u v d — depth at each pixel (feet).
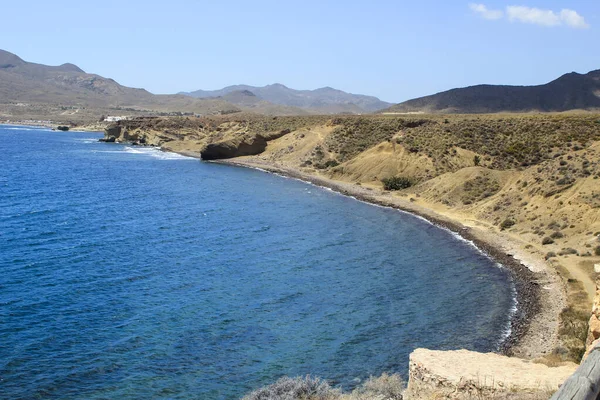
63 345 89.97
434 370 57.36
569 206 174.09
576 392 28.19
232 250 154.81
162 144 554.05
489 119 352.08
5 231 166.61
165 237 167.32
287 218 206.39
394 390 71.15
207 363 87.15
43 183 281.74
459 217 208.95
